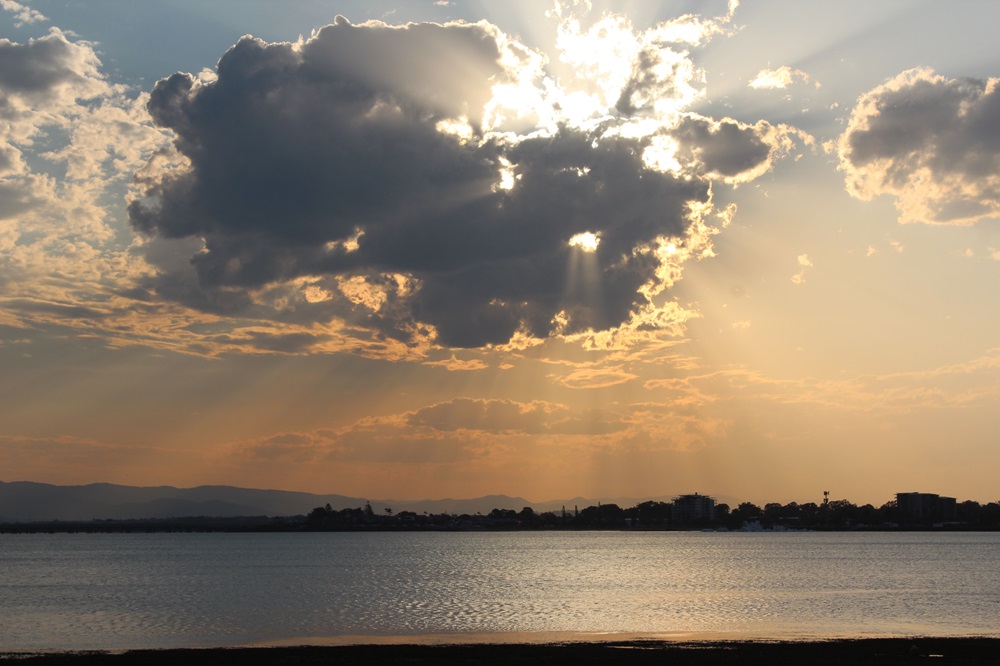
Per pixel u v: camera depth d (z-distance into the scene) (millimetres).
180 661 72188
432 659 72875
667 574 198375
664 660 72375
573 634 93125
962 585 164375
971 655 74125
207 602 132500
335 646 79688
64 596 144875
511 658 73438
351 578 187750
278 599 137000
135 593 150000
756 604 127125
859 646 78688
